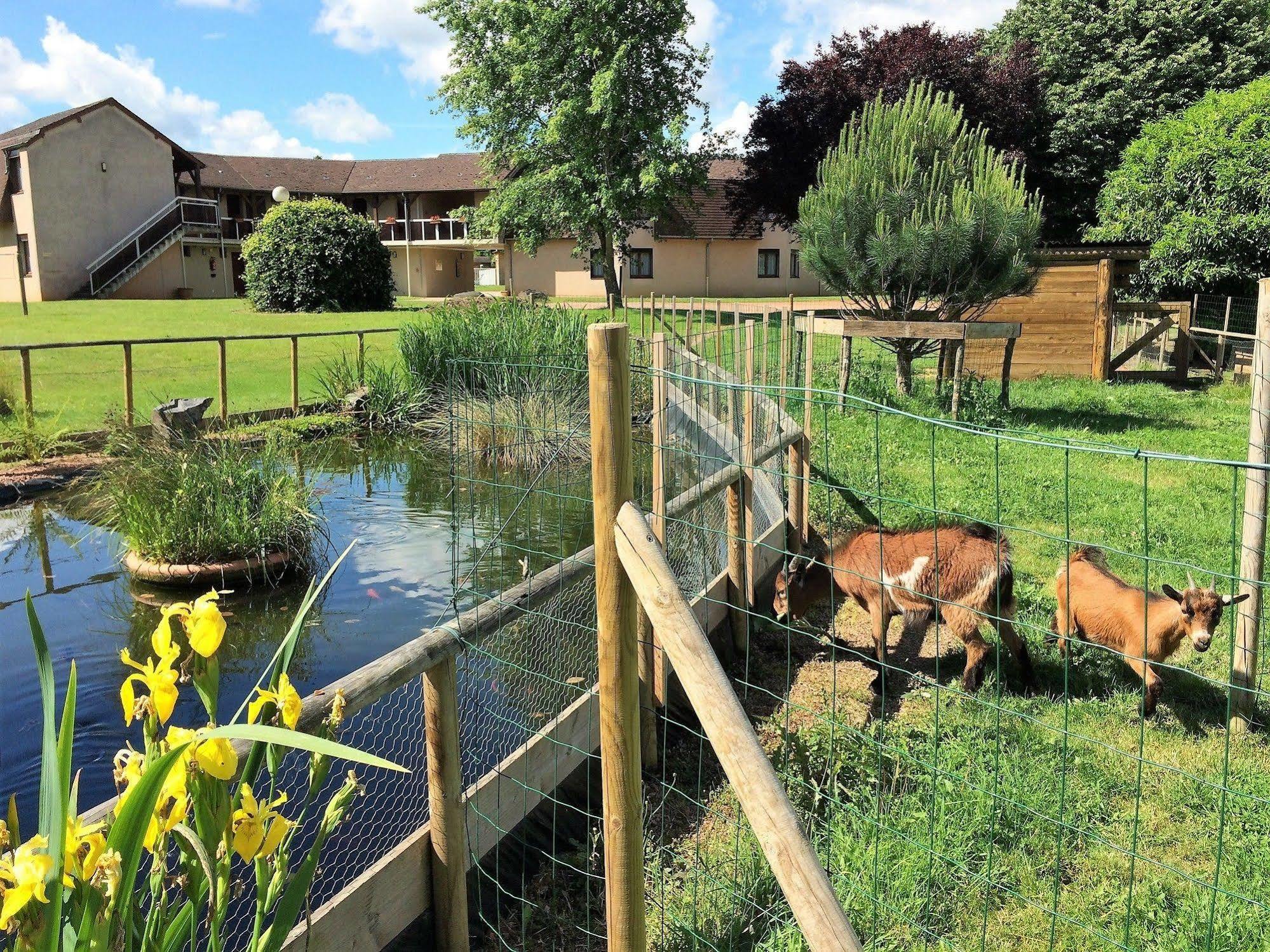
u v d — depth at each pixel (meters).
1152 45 32.59
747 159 33.03
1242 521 4.73
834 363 15.57
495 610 3.49
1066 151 32.09
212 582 7.53
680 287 42.72
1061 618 5.53
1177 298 21.11
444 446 12.62
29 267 35.66
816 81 31.27
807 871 1.69
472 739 4.37
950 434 10.76
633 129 27.84
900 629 6.38
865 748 4.37
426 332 15.16
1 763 4.95
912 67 30.45
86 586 7.56
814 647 6.11
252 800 1.71
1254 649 4.69
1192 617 4.51
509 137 28.95
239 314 27.36
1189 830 3.86
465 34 28.41
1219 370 17.14
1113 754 4.47
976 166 13.05
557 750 3.97
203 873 1.67
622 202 28.05
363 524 9.26
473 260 48.19
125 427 9.72
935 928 3.29
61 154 35.47
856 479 9.09
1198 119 20.47
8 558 8.20
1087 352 16.67
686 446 7.33
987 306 13.56
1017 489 8.80
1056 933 3.28
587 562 4.14
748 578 5.89
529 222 29.00
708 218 42.84
